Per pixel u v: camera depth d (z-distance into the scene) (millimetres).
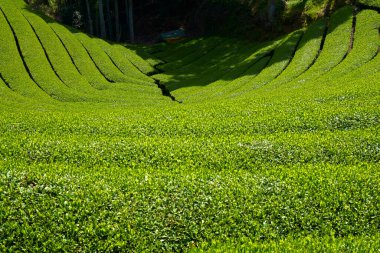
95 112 28750
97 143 19328
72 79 43156
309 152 18391
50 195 14055
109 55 53156
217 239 12875
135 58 54969
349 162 17734
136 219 13211
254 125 22797
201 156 18234
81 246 12375
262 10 59312
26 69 43188
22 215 13148
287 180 15422
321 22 50656
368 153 18125
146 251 12336
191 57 57094
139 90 43125
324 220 13539
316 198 14320
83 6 73562
